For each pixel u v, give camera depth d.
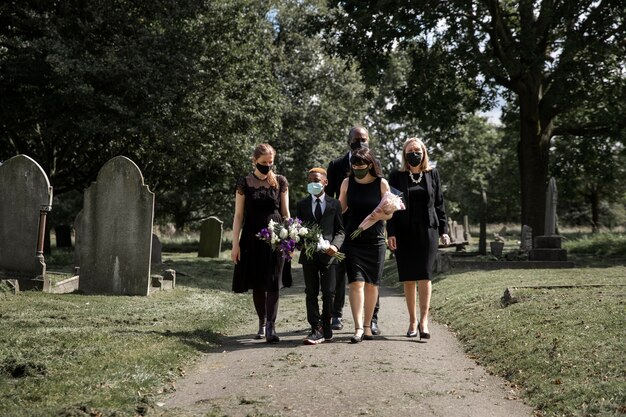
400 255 7.64
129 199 11.36
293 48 42.19
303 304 11.34
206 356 6.74
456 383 5.56
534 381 5.39
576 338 6.27
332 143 43.66
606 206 63.28
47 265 17.52
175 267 18.31
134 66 21.34
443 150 54.38
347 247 7.47
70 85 20.62
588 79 23.64
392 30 22.17
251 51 27.03
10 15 22.75
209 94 24.88
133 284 11.34
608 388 4.83
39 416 4.35
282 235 7.20
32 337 6.80
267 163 7.60
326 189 8.47
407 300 7.82
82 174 28.42
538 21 24.05
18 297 9.91
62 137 24.95
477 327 7.84
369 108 55.62
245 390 5.29
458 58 23.08
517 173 56.25
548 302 8.28
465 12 22.91
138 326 8.10
